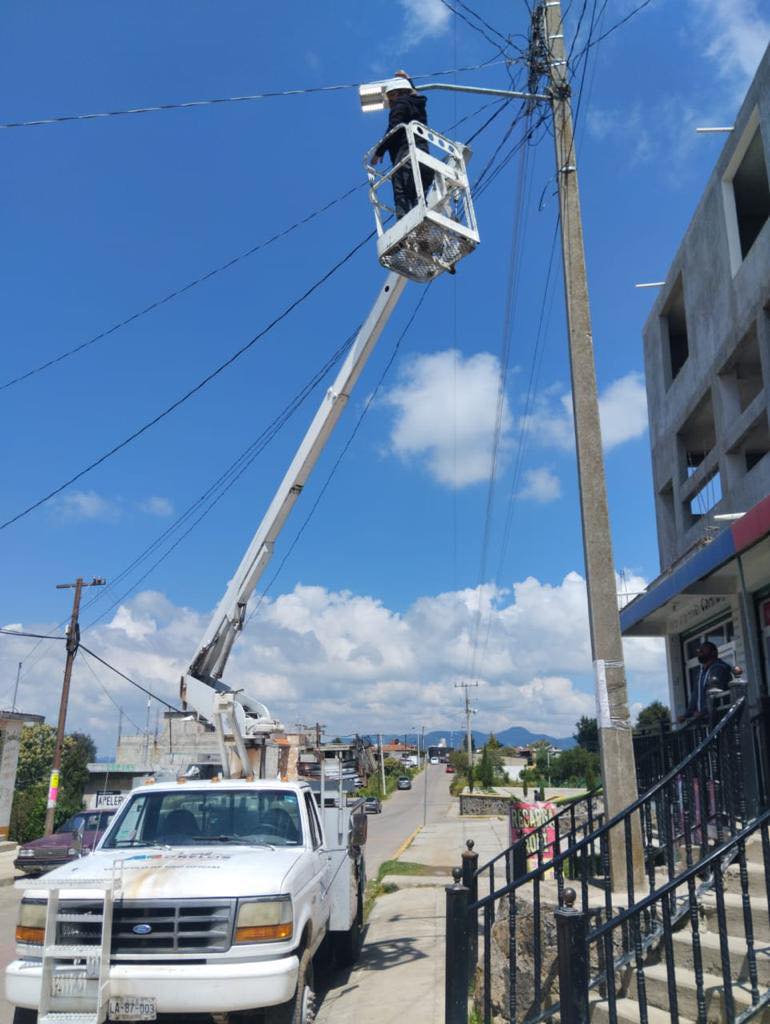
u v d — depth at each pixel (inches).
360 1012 276.8
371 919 479.2
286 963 212.8
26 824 1082.7
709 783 274.8
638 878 266.5
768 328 497.7
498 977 246.7
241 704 376.5
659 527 693.9
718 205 567.5
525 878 200.2
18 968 209.5
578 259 331.0
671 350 717.9
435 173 305.3
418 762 5265.8
